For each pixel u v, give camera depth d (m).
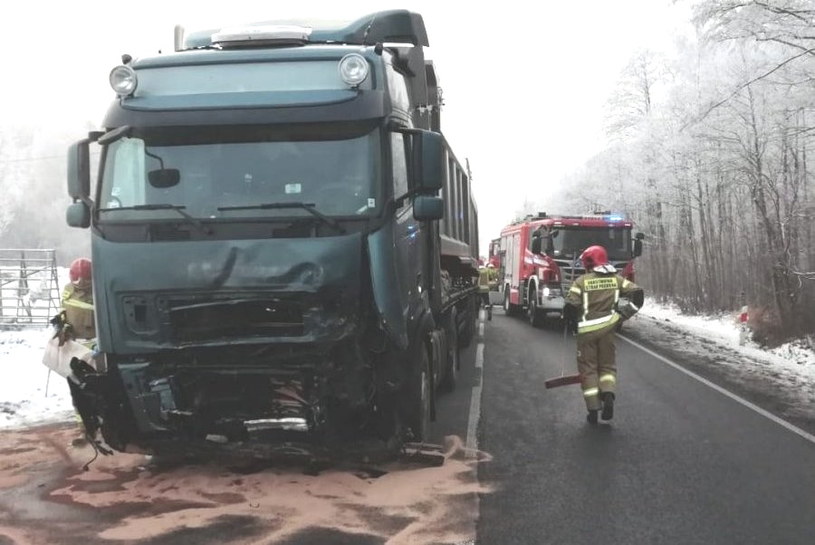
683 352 15.13
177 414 5.45
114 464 6.33
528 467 6.51
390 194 5.41
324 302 5.21
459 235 11.84
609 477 6.22
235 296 5.21
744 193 24.97
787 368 12.96
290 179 5.41
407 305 5.80
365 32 6.91
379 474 6.07
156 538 4.76
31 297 19.05
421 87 7.44
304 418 5.46
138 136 5.49
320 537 4.80
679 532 5.00
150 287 5.24
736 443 7.41
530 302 20.03
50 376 10.50
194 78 5.61
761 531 5.02
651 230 37.44
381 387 5.56
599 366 8.30
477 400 9.52
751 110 20.19
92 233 5.41
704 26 15.95
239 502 5.41
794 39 15.24
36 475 6.07
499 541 4.82
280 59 5.65
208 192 5.40
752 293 23.98
